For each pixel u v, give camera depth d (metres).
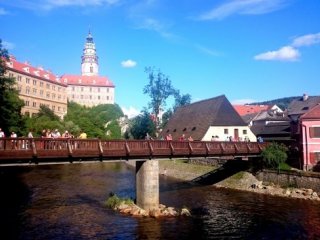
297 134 53.62
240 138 56.56
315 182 37.31
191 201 34.41
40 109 109.00
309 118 43.41
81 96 149.75
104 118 136.88
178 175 53.50
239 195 37.97
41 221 26.52
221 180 45.91
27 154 22.98
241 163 46.62
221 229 25.08
